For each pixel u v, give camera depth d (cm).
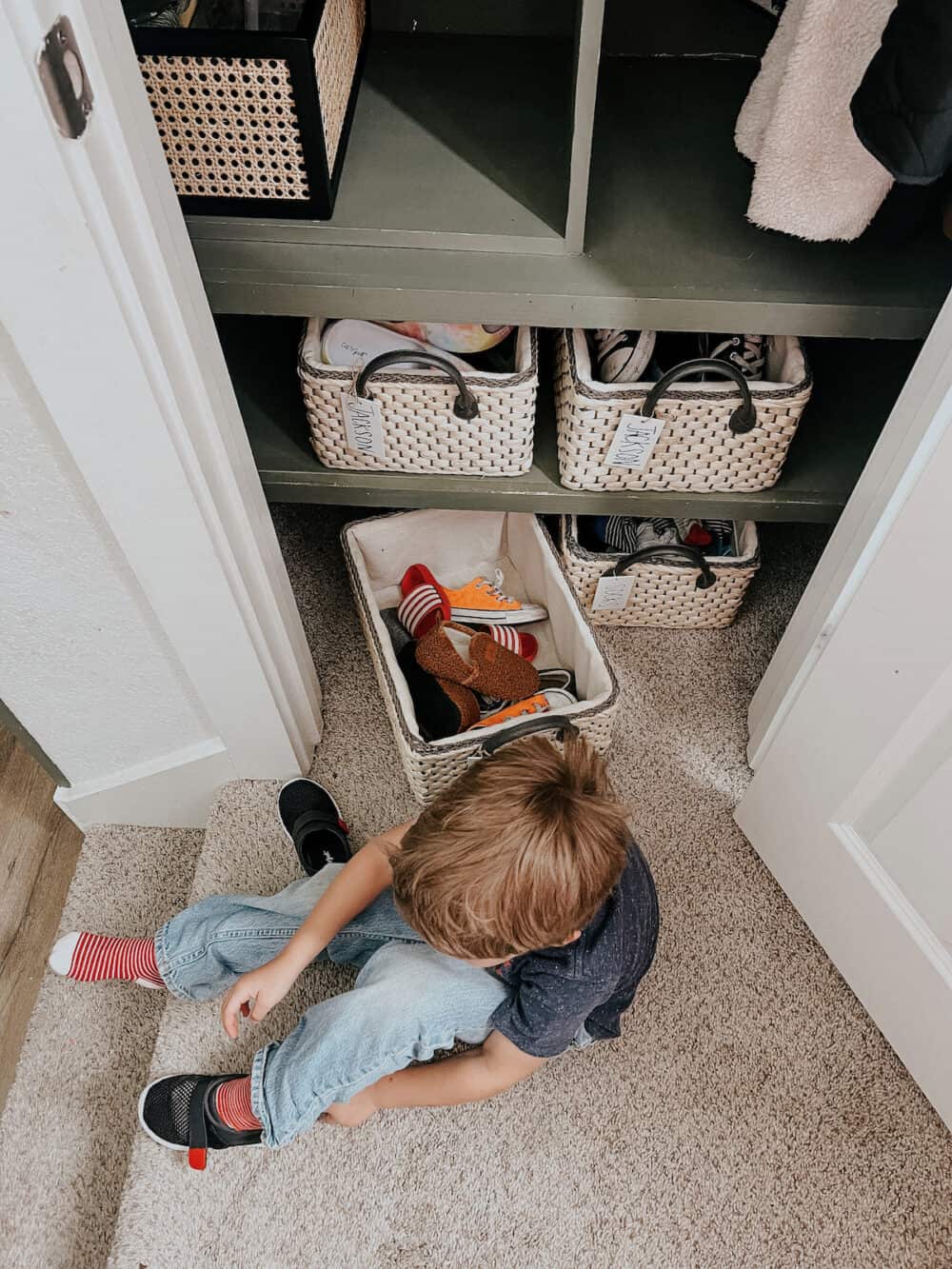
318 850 130
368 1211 108
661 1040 119
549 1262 105
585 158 97
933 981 104
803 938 127
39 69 56
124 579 99
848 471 134
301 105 94
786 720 115
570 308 107
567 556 144
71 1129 122
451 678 137
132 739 125
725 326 109
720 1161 112
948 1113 111
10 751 150
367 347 125
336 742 145
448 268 106
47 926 137
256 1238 106
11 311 69
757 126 109
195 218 105
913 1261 106
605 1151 112
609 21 127
